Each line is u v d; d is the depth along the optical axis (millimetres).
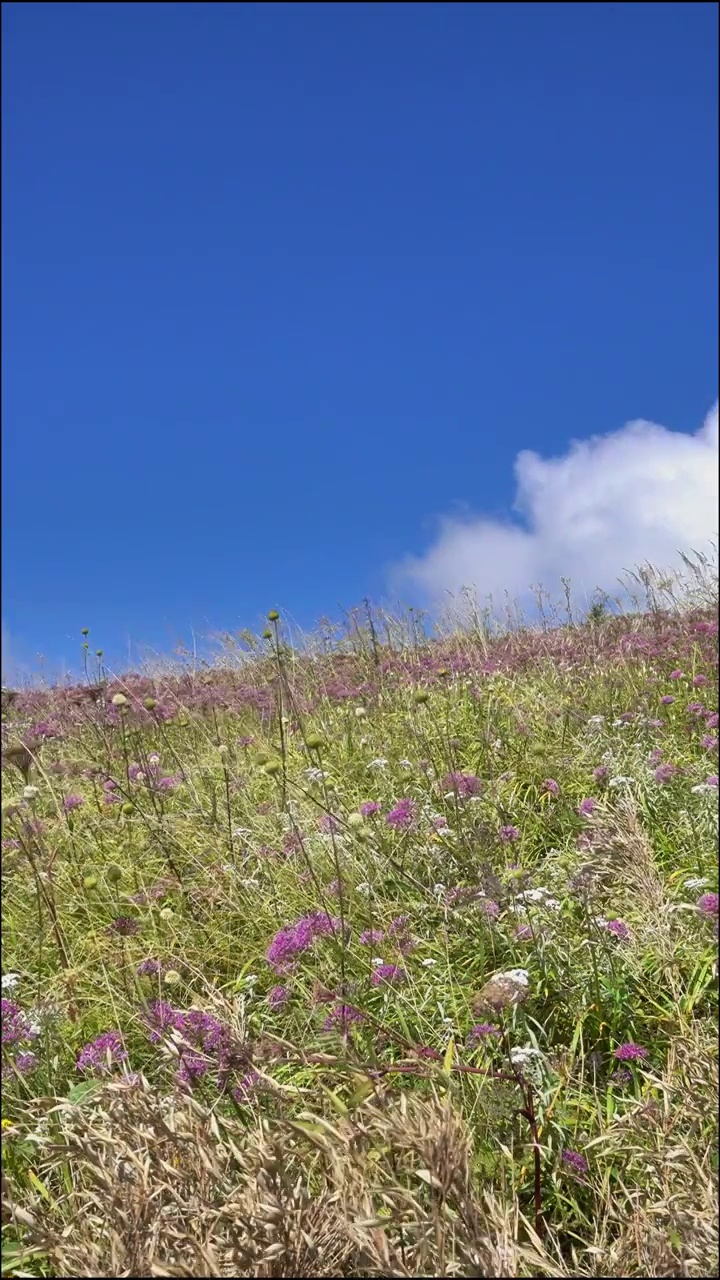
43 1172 2363
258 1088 2127
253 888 3895
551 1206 2191
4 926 3988
